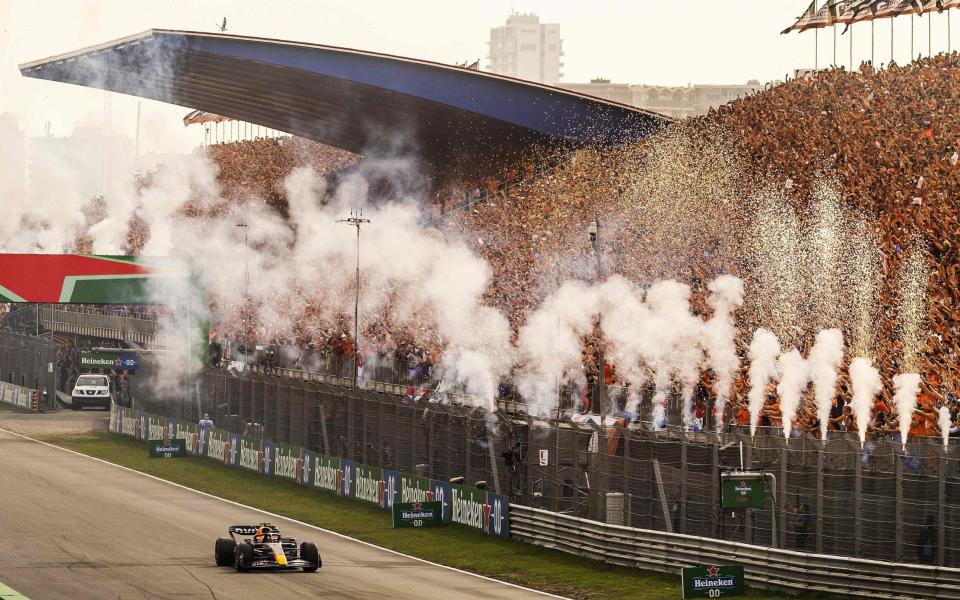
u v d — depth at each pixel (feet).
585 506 109.19
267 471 158.61
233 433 169.07
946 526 84.48
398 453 134.21
